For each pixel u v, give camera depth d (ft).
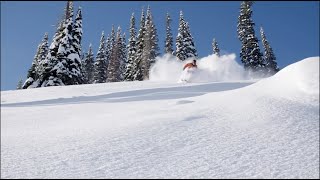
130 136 17.63
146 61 146.51
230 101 23.52
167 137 17.10
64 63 100.68
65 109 33.58
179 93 41.01
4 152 16.25
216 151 14.79
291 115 18.90
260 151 14.55
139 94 43.50
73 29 105.81
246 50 130.41
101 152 15.34
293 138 15.81
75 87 62.03
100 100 40.50
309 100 20.83
